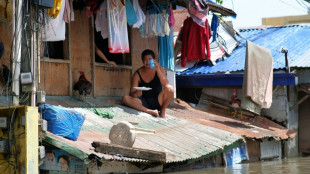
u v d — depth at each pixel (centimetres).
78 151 894
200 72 1764
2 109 873
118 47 1298
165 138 1191
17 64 878
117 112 1296
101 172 964
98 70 1393
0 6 1029
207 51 1731
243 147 1477
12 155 862
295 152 1798
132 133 977
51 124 952
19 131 856
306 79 1842
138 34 1534
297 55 1767
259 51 1562
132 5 1351
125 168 973
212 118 1581
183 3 1650
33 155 852
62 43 1305
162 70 1486
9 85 1040
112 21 1284
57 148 963
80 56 1338
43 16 969
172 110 1550
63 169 962
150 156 992
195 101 1784
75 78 1318
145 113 1359
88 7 1299
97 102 1339
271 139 1572
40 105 922
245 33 2056
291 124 1766
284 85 1712
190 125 1377
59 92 1272
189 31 1711
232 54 1870
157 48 1603
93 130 1083
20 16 880
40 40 1010
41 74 1224
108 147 923
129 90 1496
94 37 1402
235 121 1622
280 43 1898
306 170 1235
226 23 1834
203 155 1166
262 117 1716
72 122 973
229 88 1714
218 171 1199
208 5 1548
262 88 1568
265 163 1470
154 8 1428
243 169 1262
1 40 1120
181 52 1736
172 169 1170
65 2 1162
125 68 1484
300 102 1762
